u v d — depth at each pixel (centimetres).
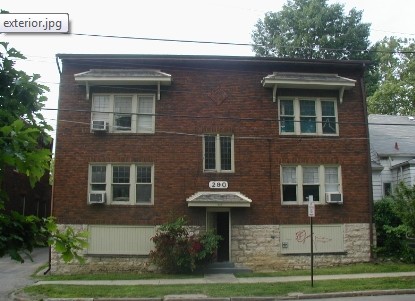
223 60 1967
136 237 1867
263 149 1952
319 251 1916
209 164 1939
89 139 1914
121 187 1909
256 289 1419
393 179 2461
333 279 1596
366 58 3588
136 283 1574
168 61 1970
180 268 1788
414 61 4038
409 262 1914
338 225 1939
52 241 326
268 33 3819
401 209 1636
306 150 1967
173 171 1912
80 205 1877
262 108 1977
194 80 1973
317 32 3556
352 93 2027
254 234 1897
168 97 1956
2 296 1389
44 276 1755
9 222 304
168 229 1797
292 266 1891
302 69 2027
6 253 299
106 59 1956
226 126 1955
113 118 1938
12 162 289
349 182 1967
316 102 2011
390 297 1309
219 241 1930
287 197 1953
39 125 347
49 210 3366
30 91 343
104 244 1859
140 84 1936
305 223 1927
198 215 1886
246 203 1858
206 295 1348
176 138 1933
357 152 1991
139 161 1911
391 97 3969
